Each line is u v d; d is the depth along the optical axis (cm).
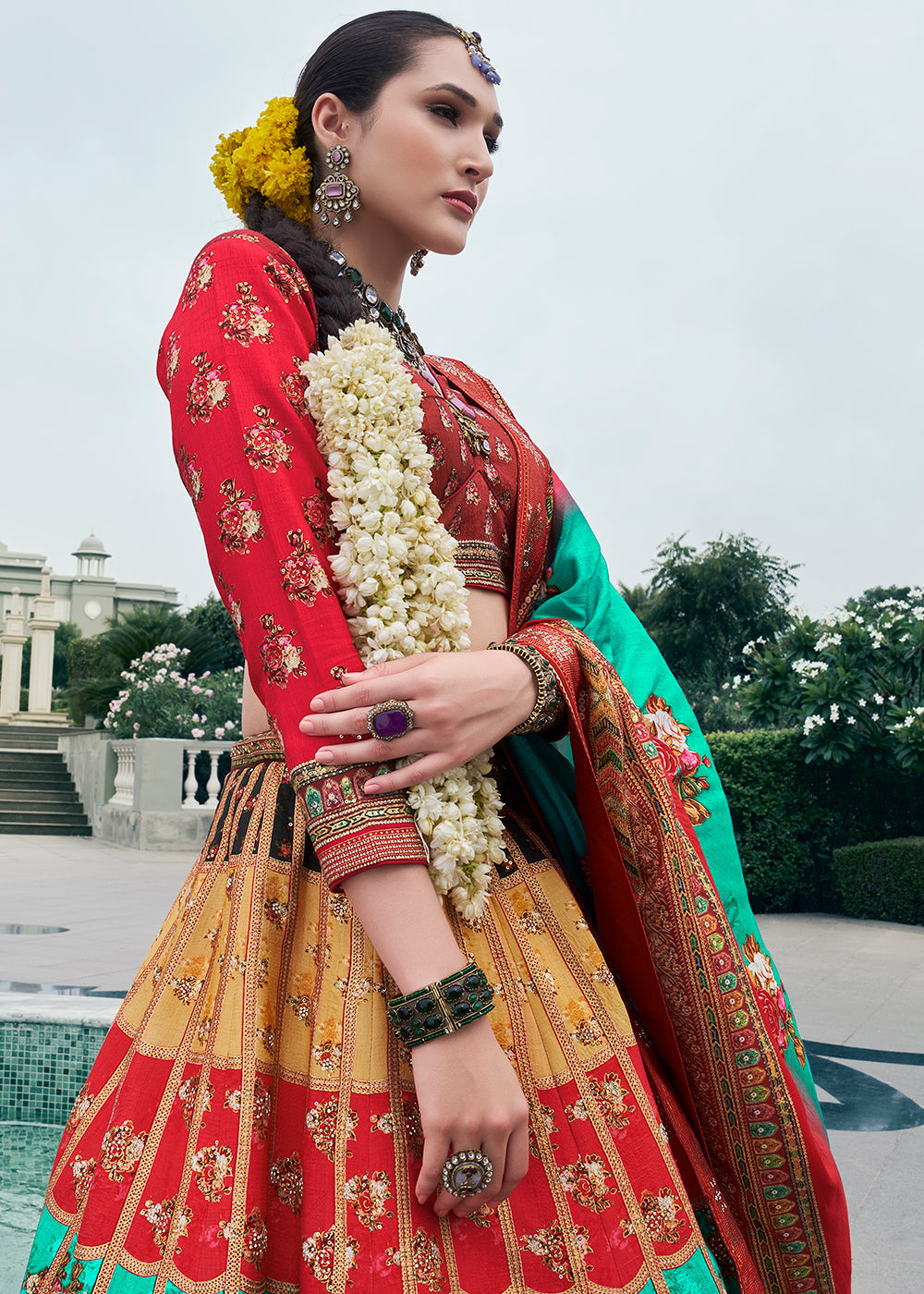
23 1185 245
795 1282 106
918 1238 229
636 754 104
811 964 606
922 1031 438
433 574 91
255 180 114
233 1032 87
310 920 92
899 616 902
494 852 91
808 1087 111
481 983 79
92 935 606
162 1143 88
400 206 108
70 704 1934
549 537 124
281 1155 86
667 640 2181
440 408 107
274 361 92
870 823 870
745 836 862
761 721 968
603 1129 90
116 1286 83
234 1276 79
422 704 83
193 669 1619
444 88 108
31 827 1523
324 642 86
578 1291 83
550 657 95
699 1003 104
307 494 90
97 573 4903
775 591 2181
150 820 1252
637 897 106
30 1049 298
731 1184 107
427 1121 77
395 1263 79
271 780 100
